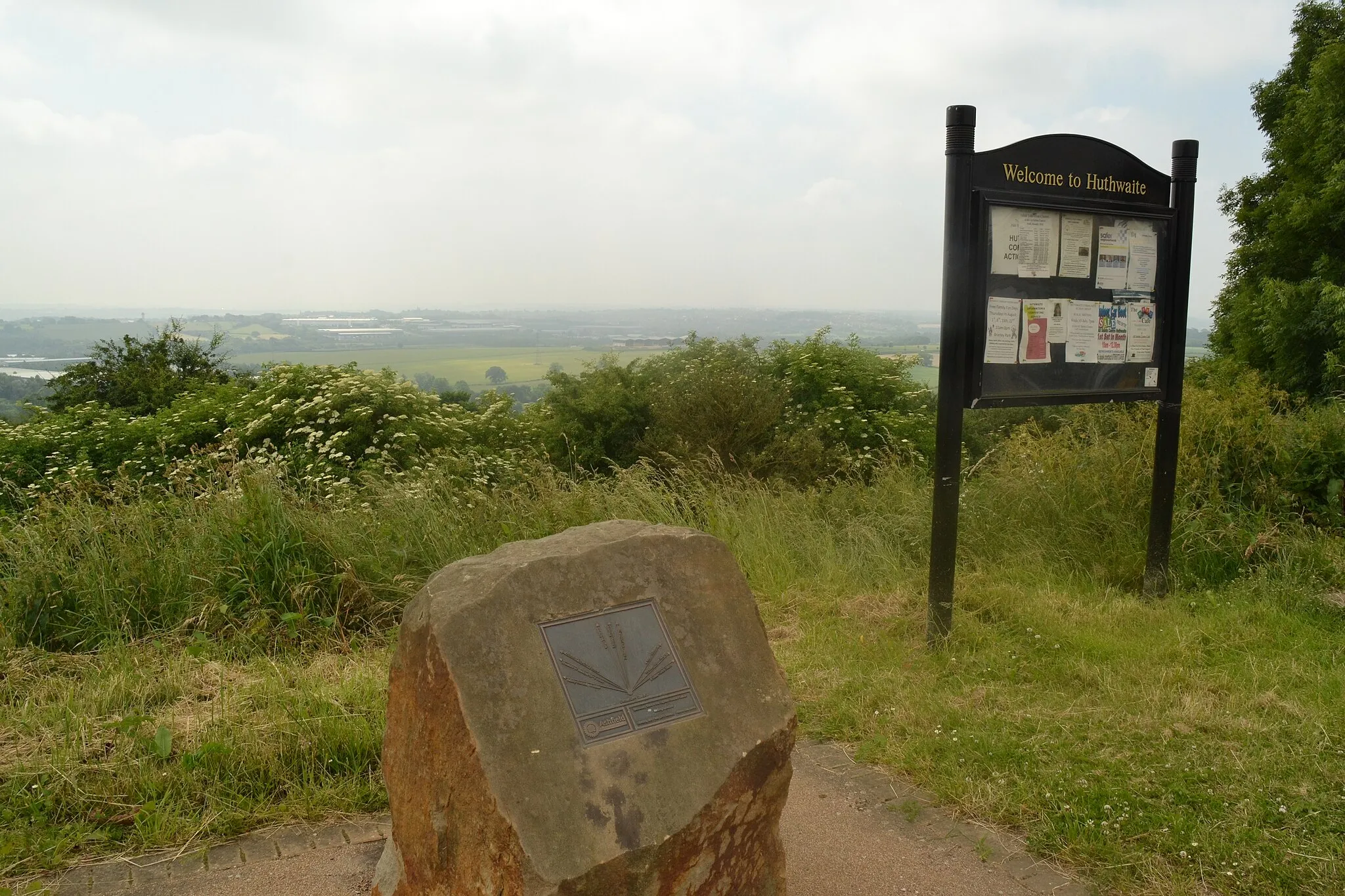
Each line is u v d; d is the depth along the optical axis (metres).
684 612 2.70
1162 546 5.75
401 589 5.59
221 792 3.41
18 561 5.37
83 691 4.22
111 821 3.27
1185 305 5.56
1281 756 3.61
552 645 2.50
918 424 14.86
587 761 2.33
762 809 2.54
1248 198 20.28
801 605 5.92
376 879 2.82
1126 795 3.38
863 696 4.39
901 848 3.20
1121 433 7.37
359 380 11.23
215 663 4.66
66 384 20.33
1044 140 5.06
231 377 21.33
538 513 6.88
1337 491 6.45
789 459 13.12
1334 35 18.64
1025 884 2.98
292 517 5.82
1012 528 6.77
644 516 7.28
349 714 3.96
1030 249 5.04
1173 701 4.18
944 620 5.01
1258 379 10.34
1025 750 3.76
